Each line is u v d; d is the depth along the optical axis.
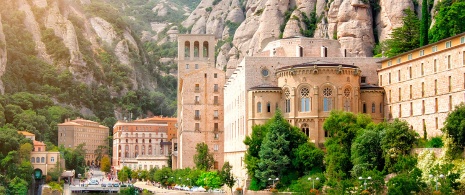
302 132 161.38
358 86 167.88
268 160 156.00
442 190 108.38
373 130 142.75
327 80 164.38
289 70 167.62
